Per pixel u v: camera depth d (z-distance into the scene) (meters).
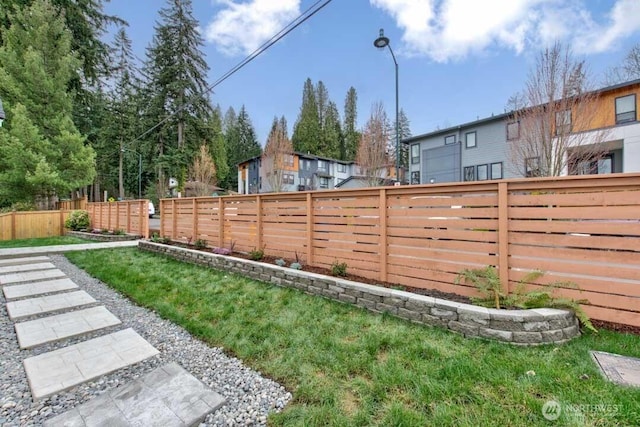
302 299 3.55
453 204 3.03
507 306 2.60
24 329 2.93
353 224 3.80
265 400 1.84
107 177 26.09
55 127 12.21
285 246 4.67
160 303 3.56
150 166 21.58
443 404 1.70
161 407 1.79
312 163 30.64
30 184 11.38
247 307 3.36
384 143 14.53
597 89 8.38
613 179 2.36
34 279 4.82
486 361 2.09
